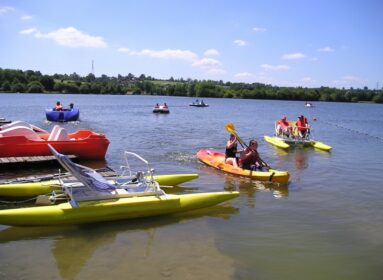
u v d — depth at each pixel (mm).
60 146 13586
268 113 55562
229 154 13781
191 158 15938
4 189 9281
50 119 30844
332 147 21312
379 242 8000
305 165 15641
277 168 14914
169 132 25688
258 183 12219
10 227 8109
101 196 8508
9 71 116438
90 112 46375
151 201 8656
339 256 7348
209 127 30156
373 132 31828
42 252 7070
